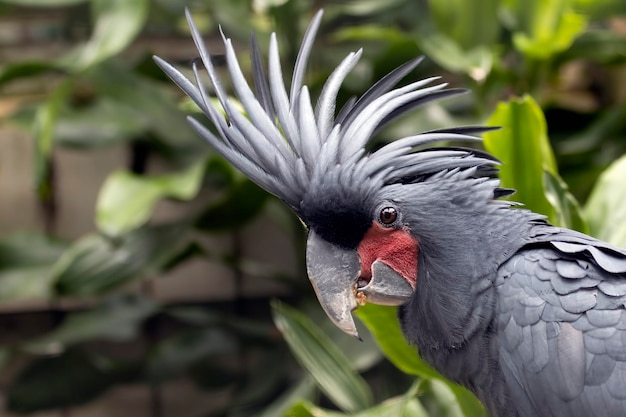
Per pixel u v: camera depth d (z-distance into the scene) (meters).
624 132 3.90
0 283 3.85
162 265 3.83
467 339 3.31
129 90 3.91
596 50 3.93
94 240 3.85
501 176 3.42
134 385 3.97
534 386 3.27
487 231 3.30
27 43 4.44
